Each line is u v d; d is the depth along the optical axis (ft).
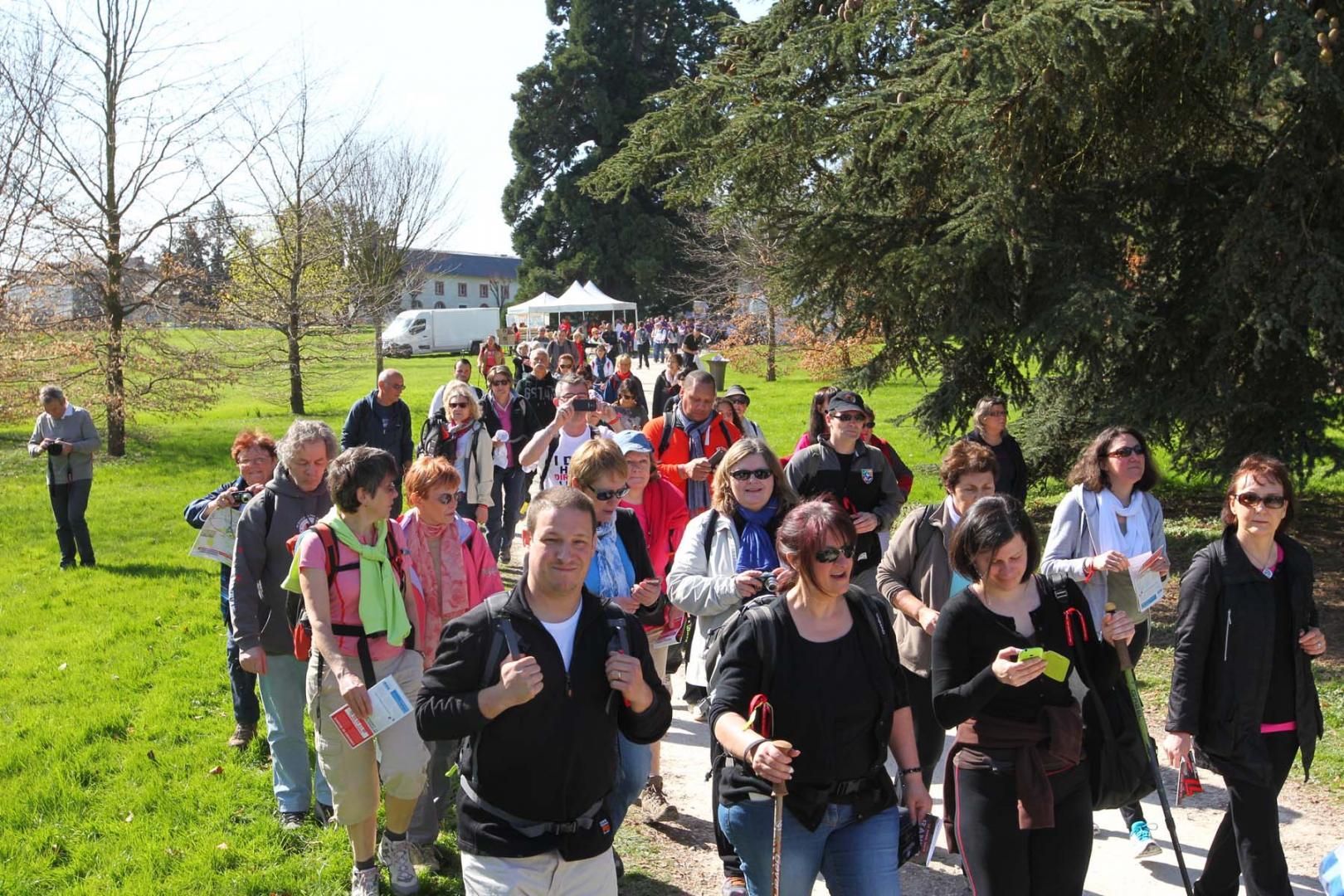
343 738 13.94
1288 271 25.48
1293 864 15.25
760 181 29.32
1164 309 29.43
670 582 15.55
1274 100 25.55
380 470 13.91
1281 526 12.76
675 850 16.24
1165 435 30.27
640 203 204.74
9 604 31.35
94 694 23.09
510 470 34.99
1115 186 30.35
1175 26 25.03
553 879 10.16
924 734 15.58
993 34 24.09
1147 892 14.62
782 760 9.87
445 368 155.84
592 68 203.51
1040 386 35.35
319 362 96.89
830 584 10.60
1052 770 11.13
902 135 27.91
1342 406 29.68
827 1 33.24
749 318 118.11
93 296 66.85
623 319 195.52
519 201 212.02
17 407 65.98
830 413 18.71
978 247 27.27
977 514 11.56
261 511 16.39
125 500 50.24
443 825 16.70
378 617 13.91
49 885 14.88
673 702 23.40
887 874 10.64
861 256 30.99
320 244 90.68
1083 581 15.85
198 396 69.77
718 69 32.14
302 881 14.98
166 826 16.55
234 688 19.92
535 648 10.05
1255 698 12.37
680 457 23.82
